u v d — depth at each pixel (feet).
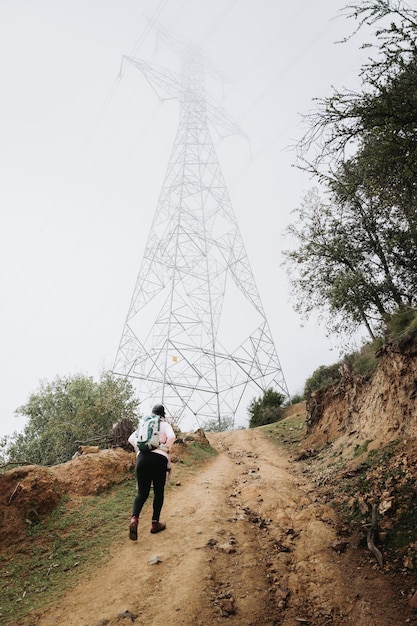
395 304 39.86
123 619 12.46
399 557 13.78
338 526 17.42
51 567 17.42
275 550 16.31
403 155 16.99
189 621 11.91
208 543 17.08
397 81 16.05
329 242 42.75
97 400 58.85
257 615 12.15
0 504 21.56
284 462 35.73
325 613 12.03
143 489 17.80
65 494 23.97
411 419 22.70
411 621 10.90
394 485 18.38
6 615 14.28
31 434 59.52
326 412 43.42
